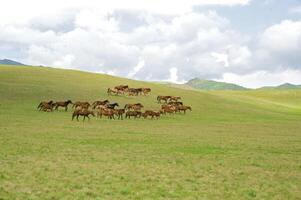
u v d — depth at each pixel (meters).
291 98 146.75
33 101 72.25
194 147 36.50
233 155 32.94
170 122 61.28
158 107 78.69
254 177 24.52
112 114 61.31
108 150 32.56
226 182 22.86
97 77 109.19
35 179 21.50
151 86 105.31
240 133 51.03
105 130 46.59
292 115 88.00
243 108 91.44
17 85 84.44
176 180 22.73
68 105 72.19
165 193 19.84
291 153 35.53
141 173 24.19
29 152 29.72
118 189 20.20
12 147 31.47
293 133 53.97
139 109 69.75
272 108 99.69
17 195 18.42
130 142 37.88
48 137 38.41
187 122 62.66
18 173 22.70
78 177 22.38
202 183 22.38
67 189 19.77
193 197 19.36
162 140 40.38
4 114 56.72
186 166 27.12
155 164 27.28
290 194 20.70
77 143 35.59
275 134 51.84
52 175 22.56
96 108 69.25
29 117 55.47
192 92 105.50
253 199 19.52
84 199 18.27
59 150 31.38
